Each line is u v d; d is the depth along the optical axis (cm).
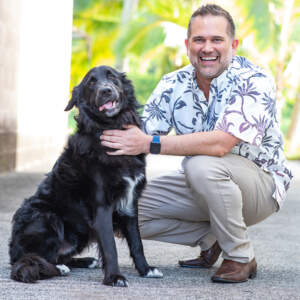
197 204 394
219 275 353
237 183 365
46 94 1414
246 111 361
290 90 2348
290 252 473
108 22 2089
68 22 1463
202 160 358
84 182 362
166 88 404
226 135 358
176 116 402
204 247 411
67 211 372
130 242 373
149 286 339
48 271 353
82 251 388
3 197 790
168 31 1841
